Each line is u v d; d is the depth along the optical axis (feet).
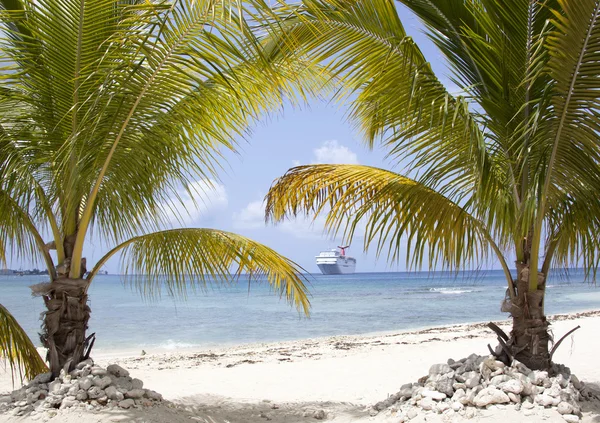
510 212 15.42
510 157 16.14
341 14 15.65
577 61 13.06
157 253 17.61
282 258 17.15
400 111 16.20
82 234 16.46
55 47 14.84
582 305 98.48
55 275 16.76
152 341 58.65
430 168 16.20
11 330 16.80
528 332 15.72
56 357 16.20
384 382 25.02
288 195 17.46
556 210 16.22
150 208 17.51
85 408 14.79
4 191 15.65
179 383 25.30
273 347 45.85
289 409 18.92
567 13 12.30
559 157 14.98
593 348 32.81
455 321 77.15
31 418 14.40
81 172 15.93
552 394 14.34
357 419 16.38
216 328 72.02
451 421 13.96
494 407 14.15
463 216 16.24
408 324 74.23
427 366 29.27
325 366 30.12
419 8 17.13
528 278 15.84
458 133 15.51
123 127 15.19
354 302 124.88
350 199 16.35
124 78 14.42
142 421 14.35
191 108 16.14
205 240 17.08
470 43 16.75
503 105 16.07
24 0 14.11
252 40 12.27
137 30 13.32
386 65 16.07
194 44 13.98
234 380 25.99
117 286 227.20
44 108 15.94
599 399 15.75
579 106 13.78
